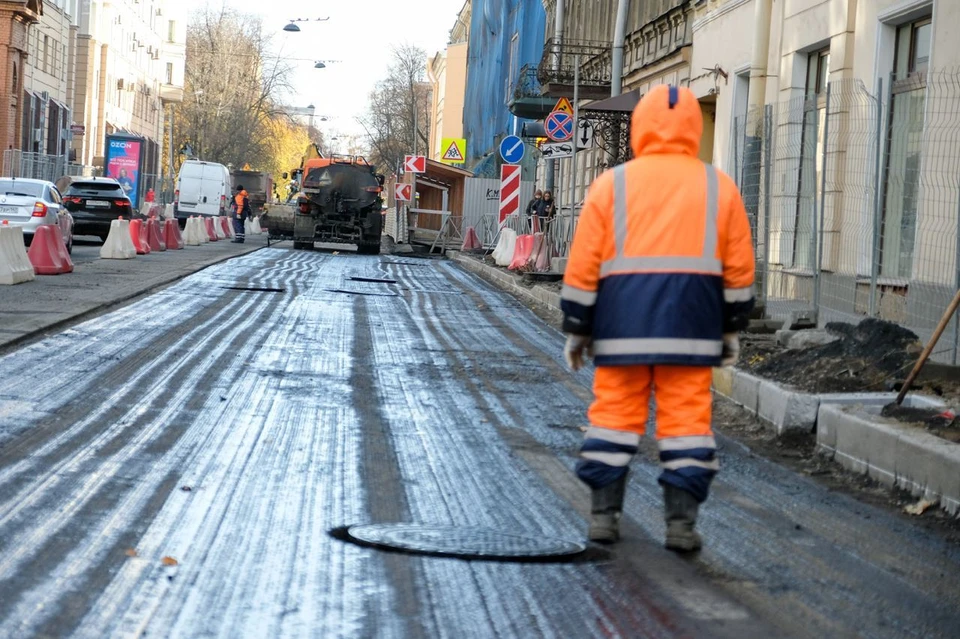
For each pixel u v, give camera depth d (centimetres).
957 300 827
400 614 444
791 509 655
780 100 1817
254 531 548
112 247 2575
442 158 5641
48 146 6756
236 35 9481
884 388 916
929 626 461
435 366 1167
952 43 1269
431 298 2002
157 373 995
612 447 544
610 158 2752
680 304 521
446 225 4306
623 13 2509
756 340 1297
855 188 1262
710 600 477
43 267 1964
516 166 3152
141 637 407
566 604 463
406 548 529
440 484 669
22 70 5812
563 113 2405
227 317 1470
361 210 3688
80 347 1109
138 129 9781
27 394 854
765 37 1862
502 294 2227
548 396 1026
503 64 5653
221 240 4300
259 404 889
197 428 782
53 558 486
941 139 1062
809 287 1336
